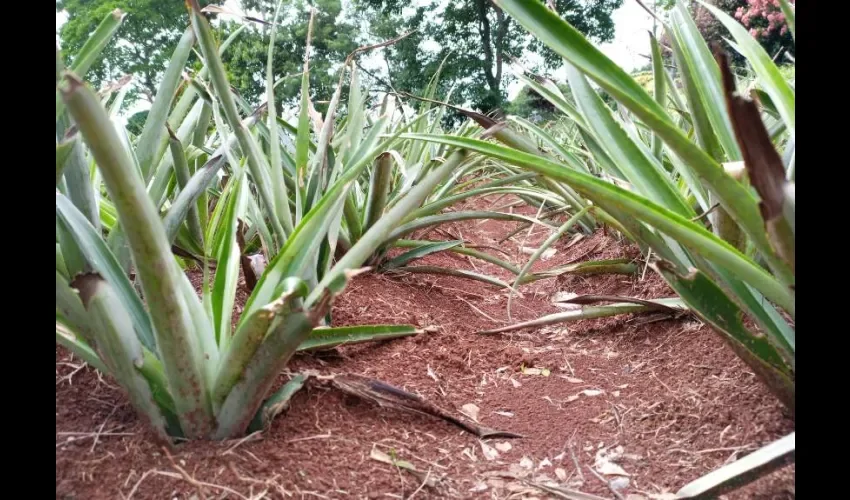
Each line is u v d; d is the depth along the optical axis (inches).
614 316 71.4
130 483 31.3
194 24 42.3
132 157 47.1
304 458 37.4
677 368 54.8
